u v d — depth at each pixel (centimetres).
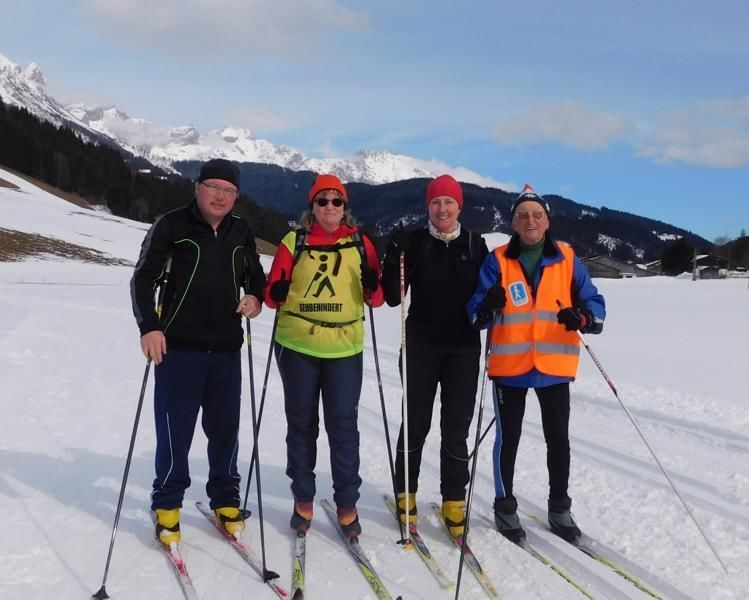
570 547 339
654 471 473
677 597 295
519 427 352
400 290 333
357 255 334
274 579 291
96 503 372
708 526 370
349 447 337
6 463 427
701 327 1348
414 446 349
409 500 350
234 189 312
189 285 311
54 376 715
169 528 320
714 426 579
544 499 416
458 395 342
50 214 5512
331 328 326
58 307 1527
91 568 296
